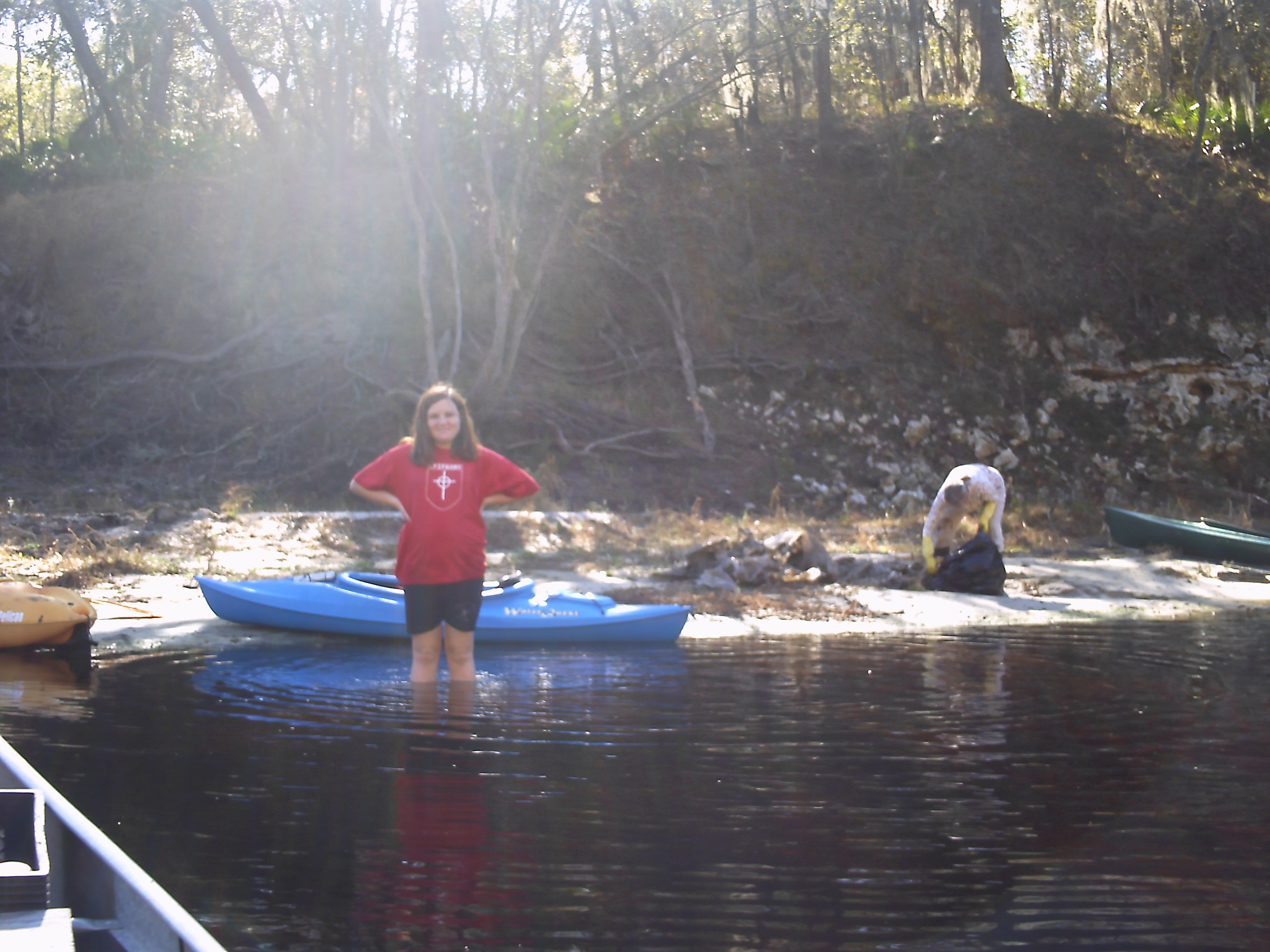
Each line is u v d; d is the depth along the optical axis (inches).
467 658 253.9
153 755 186.1
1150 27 1161.4
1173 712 226.8
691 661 290.5
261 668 272.1
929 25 1194.6
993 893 128.2
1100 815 157.1
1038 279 1005.2
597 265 951.0
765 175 1052.5
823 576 455.2
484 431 801.6
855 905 124.6
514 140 869.8
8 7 927.0
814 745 197.0
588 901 125.2
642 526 669.9
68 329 837.2
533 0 723.4
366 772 176.7
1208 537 571.8
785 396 909.8
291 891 127.5
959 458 902.4
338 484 739.4
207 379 815.1
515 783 171.2
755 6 782.5
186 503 652.7
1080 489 901.8
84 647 299.7
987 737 203.5
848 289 994.1
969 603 413.7
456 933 116.3
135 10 913.5
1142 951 113.2
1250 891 129.3
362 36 749.3
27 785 93.1
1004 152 1094.4
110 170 959.6
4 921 71.0
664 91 804.6
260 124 927.0
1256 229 1063.0
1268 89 1181.7
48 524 533.3
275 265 888.9
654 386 897.5
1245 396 978.1
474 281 892.0
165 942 67.3
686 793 166.2
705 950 112.8
